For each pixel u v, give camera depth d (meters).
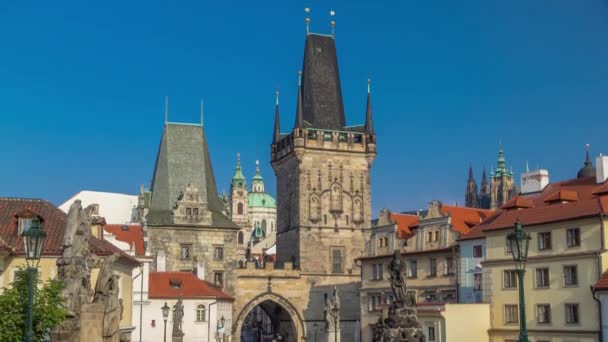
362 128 151.88
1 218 72.19
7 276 68.00
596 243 74.00
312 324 140.62
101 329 47.00
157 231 133.38
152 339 105.19
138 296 104.38
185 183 140.75
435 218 106.19
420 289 106.06
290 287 140.50
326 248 144.25
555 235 78.50
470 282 96.12
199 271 125.88
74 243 48.12
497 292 83.88
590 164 120.38
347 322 142.50
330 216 145.75
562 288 76.81
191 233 135.00
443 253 102.94
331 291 143.00
